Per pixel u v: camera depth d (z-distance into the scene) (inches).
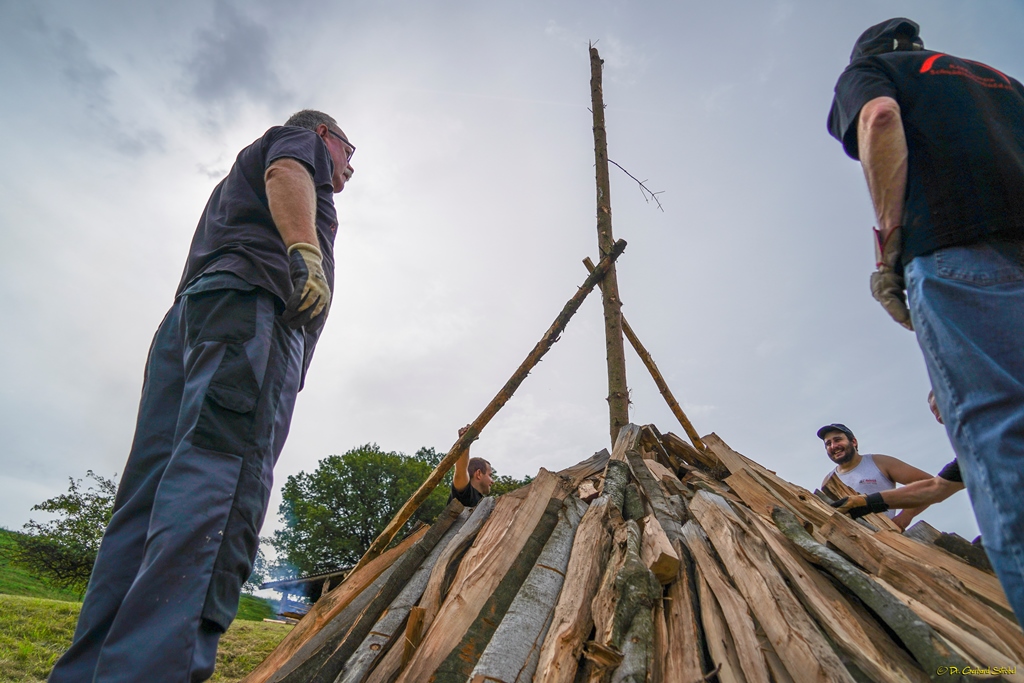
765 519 102.7
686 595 88.0
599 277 190.1
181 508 59.9
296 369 77.4
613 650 75.6
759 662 74.1
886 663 70.9
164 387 75.6
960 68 65.1
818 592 81.9
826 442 191.2
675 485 129.6
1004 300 52.3
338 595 119.6
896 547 99.3
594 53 252.1
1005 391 49.5
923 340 56.9
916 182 61.4
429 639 91.6
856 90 67.1
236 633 273.0
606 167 230.4
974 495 51.3
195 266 79.0
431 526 124.5
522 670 83.8
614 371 189.3
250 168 85.6
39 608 257.4
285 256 79.5
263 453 67.8
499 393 161.6
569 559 106.3
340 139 107.8
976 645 71.0
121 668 53.0
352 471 1567.4
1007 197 56.5
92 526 933.8
